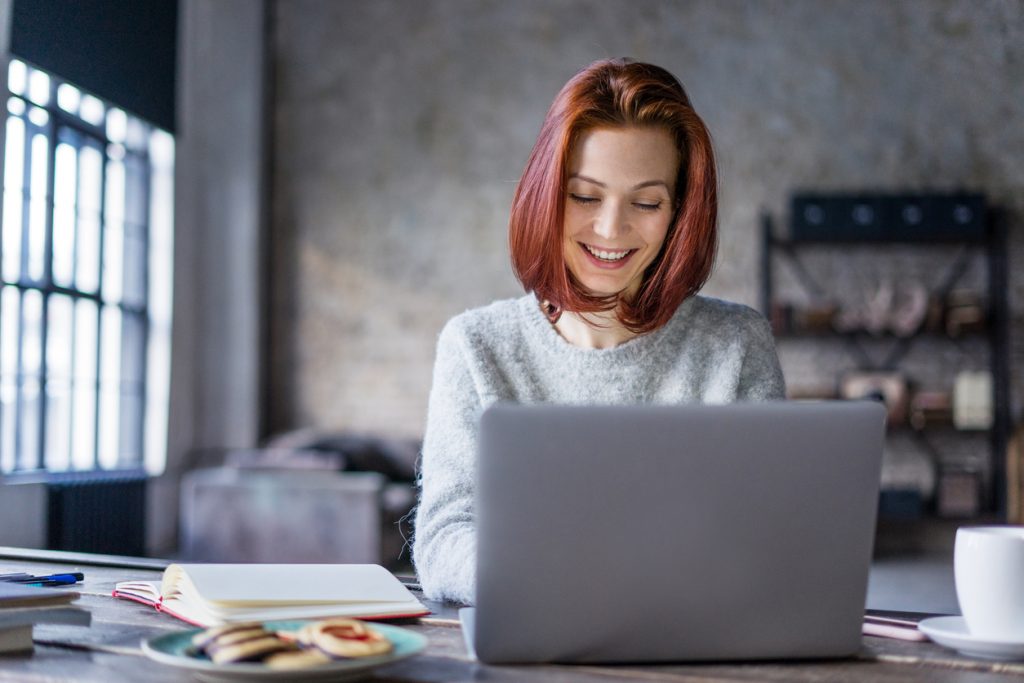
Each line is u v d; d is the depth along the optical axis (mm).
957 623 1084
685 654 964
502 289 7691
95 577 1465
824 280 7410
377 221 7836
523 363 1580
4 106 5324
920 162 7332
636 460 931
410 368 7754
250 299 7664
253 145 7719
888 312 7129
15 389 5742
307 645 887
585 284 1474
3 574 1348
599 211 1410
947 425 7016
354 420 7781
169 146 7105
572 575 940
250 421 7633
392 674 910
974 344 7305
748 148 7465
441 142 7801
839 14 7441
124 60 6312
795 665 969
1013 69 7289
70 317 6223
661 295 1510
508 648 949
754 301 7410
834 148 7398
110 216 6652
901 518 6910
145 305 7027
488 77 7766
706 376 1595
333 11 7930
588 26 7668
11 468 5711
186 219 7430
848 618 972
